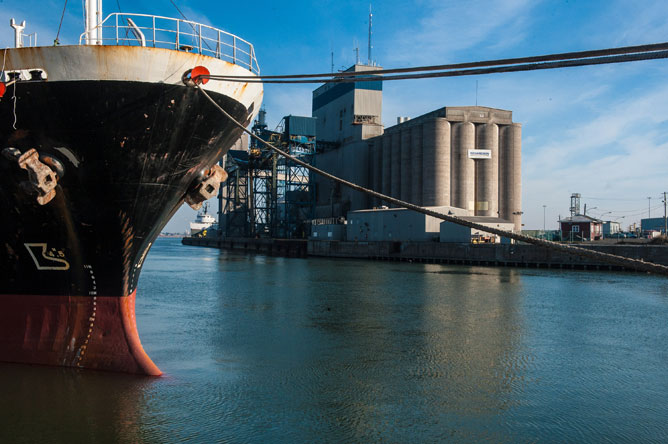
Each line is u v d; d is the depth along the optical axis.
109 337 10.60
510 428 8.80
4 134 9.15
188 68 9.22
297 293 27.45
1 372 10.25
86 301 10.62
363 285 31.77
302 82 7.84
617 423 9.08
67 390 9.55
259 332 16.61
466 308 22.44
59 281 10.60
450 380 11.56
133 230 10.32
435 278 36.84
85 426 8.16
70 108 8.89
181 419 8.65
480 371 12.35
